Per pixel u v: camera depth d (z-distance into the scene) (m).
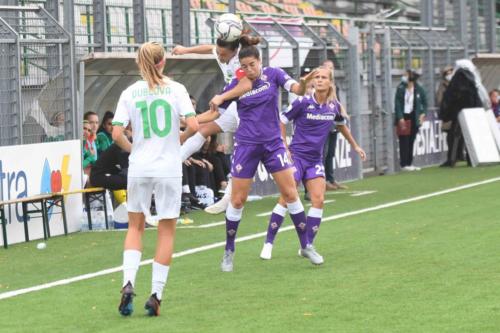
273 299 13.95
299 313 12.97
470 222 21.80
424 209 24.67
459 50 42.44
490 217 22.55
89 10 26.77
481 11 47.91
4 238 20.31
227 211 16.38
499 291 14.03
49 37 23.34
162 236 13.17
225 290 14.75
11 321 12.98
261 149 16.30
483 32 47.44
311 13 46.81
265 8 43.44
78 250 19.70
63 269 17.34
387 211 24.50
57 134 23.33
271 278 15.67
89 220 23.12
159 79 13.20
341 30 44.59
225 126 19.08
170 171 13.14
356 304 13.44
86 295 14.66
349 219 23.09
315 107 17.58
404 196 28.09
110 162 22.80
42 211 21.45
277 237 20.34
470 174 34.84
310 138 17.64
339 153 33.69
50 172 22.39
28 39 22.38
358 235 20.31
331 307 13.30
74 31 24.52
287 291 14.53
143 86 13.22
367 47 36.59
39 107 22.89
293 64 31.33
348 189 30.91
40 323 12.80
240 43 16.52
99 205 23.61
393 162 37.16
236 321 12.59
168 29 29.83
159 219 13.21
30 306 13.95
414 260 16.95
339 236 20.23
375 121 36.66
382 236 20.03
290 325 12.28
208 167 26.48
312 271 16.22
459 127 38.81
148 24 29.14
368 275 15.65
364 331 11.88
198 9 33.06
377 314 12.78
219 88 30.58
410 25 44.53
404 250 18.12
